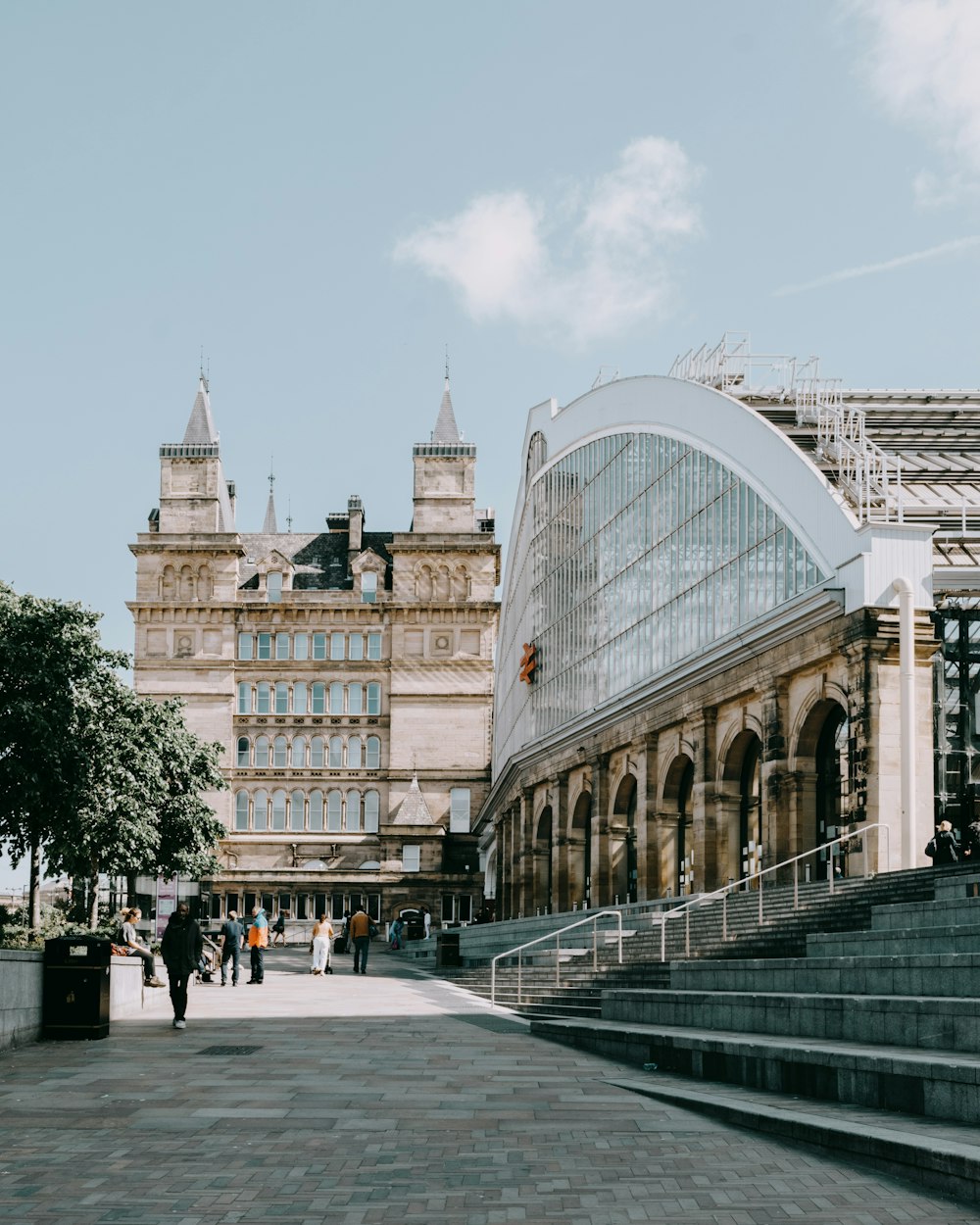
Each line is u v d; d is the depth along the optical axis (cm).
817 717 4559
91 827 5481
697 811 5403
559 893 7431
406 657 12325
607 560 6762
